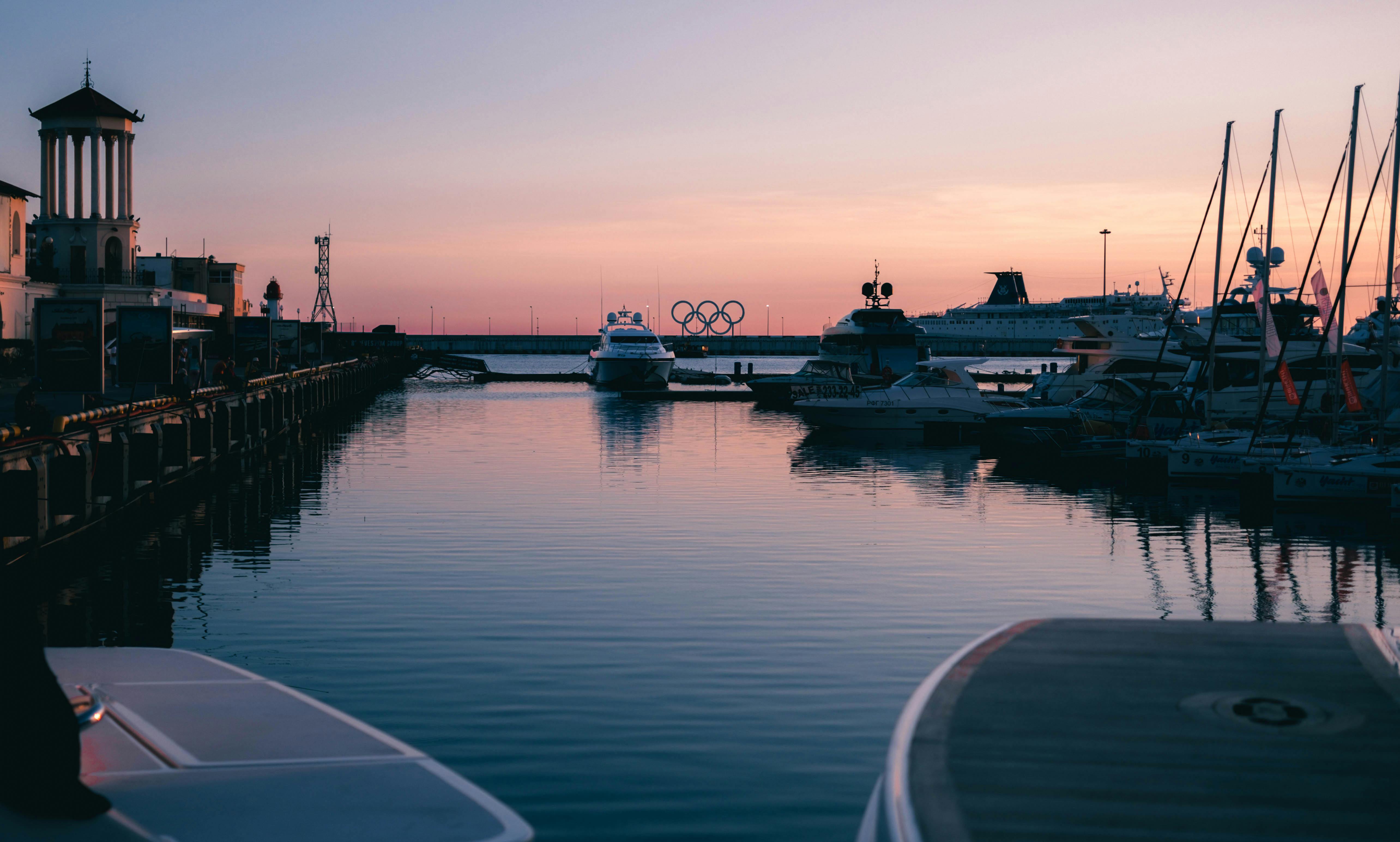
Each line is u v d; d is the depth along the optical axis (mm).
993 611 14172
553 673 11312
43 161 57156
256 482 27406
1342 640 6234
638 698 10516
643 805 8141
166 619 13672
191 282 81250
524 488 26312
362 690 10727
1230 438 28328
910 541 19344
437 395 72875
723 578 16047
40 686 5176
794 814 8023
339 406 59000
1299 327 37531
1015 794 4395
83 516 17953
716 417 51750
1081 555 18234
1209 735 4945
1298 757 4738
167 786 5641
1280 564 17578
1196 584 16000
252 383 35531
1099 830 4145
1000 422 33219
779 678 11148
